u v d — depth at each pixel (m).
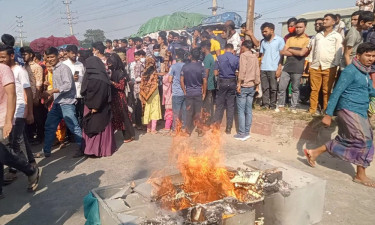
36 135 6.24
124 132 5.87
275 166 3.48
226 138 5.99
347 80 3.71
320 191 3.04
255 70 5.63
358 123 3.74
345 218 3.15
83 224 3.12
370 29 5.23
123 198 2.78
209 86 6.56
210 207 2.39
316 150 4.32
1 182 3.67
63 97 4.91
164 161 4.80
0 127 3.38
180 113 6.36
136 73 6.95
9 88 3.27
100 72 4.80
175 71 6.16
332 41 5.29
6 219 3.24
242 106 5.80
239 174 3.02
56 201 3.61
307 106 6.94
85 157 5.11
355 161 3.86
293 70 5.87
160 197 2.65
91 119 4.89
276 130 5.86
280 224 2.86
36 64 5.58
